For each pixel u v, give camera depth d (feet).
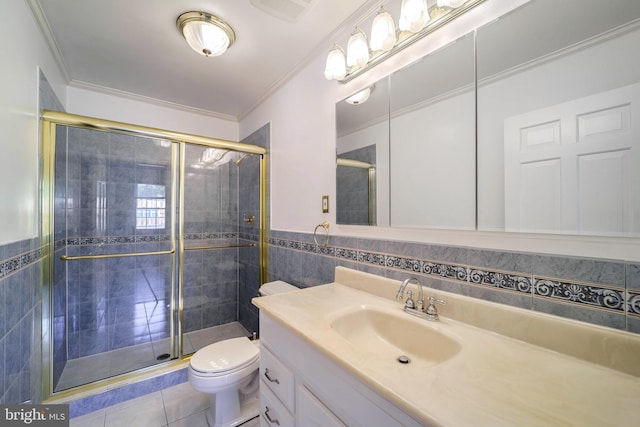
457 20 3.24
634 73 2.09
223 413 4.54
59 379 5.49
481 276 2.96
